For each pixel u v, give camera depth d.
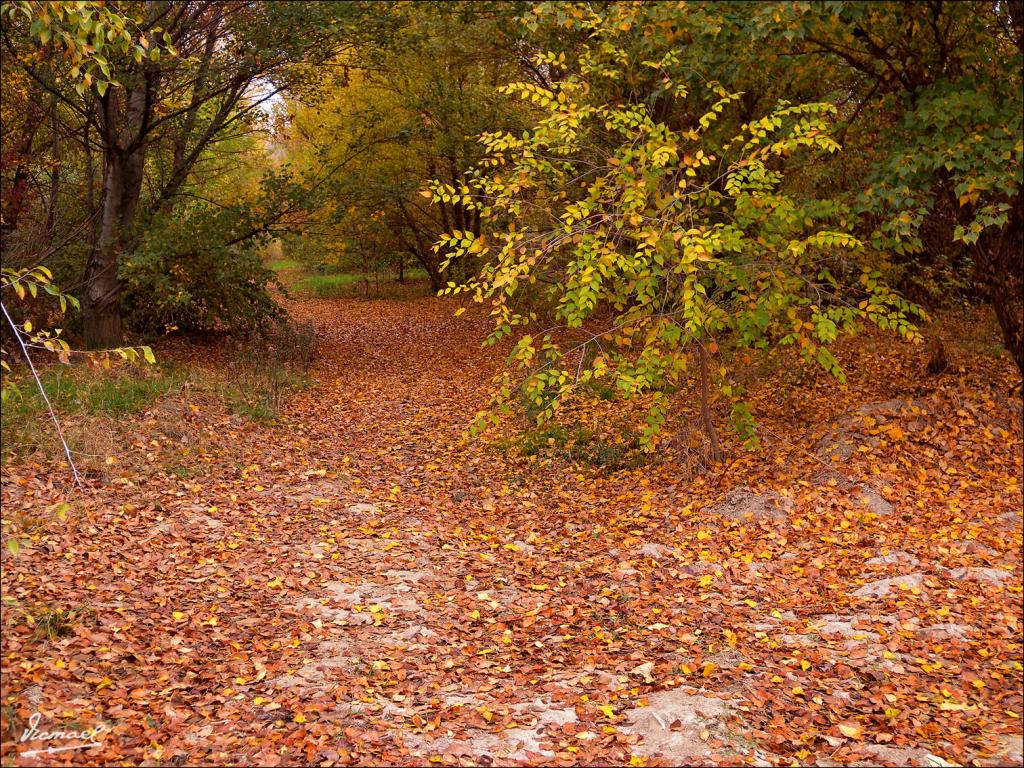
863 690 4.54
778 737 4.00
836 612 5.58
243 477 8.70
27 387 10.01
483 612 5.85
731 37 8.08
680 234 6.50
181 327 17.28
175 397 10.73
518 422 11.44
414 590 6.18
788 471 8.19
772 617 5.58
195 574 6.12
